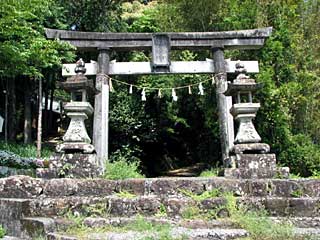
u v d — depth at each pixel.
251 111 7.02
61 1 15.18
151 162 16.44
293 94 12.14
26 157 11.72
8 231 5.24
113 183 6.01
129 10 21.39
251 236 4.54
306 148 11.99
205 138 15.02
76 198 5.55
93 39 10.27
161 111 15.38
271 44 12.34
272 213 5.48
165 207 5.48
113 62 10.34
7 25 8.87
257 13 12.77
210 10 13.85
